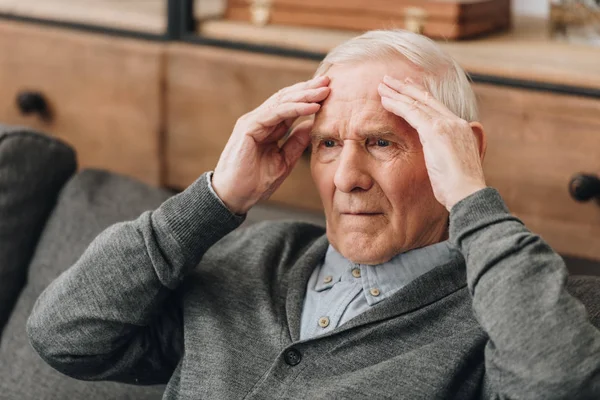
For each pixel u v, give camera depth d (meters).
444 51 1.66
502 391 1.41
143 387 1.89
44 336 1.70
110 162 2.61
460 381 1.53
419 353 1.53
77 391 1.88
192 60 2.42
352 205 1.61
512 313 1.38
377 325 1.58
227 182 1.67
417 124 1.53
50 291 1.73
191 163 2.51
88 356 1.70
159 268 1.65
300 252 1.85
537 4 2.52
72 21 2.59
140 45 2.48
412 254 1.66
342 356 1.58
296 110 1.62
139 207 2.08
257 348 1.64
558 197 2.08
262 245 1.83
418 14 2.24
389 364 1.53
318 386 1.56
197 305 1.72
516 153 2.10
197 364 1.64
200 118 2.46
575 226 2.08
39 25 2.63
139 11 2.58
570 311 1.38
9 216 2.10
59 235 2.08
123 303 1.66
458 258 1.63
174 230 1.65
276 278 1.77
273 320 1.67
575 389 1.35
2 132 2.12
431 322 1.58
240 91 2.38
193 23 2.46
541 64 2.09
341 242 1.64
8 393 1.92
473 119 1.66
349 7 2.33
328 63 1.67
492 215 1.46
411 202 1.61
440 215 1.66
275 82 2.32
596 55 2.15
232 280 1.75
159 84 2.48
